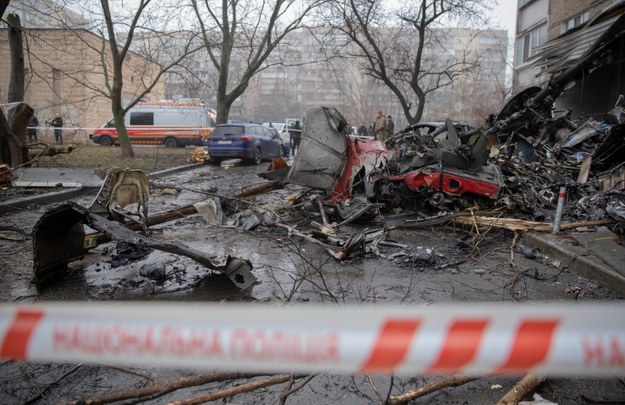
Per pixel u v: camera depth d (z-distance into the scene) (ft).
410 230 22.18
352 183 23.67
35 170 31.63
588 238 18.08
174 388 6.76
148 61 57.21
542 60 56.85
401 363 4.00
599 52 34.27
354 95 199.62
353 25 64.54
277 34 67.72
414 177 22.62
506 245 19.83
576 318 3.85
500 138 36.78
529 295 13.73
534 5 79.61
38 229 13.20
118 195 17.19
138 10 49.29
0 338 4.42
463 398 8.37
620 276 13.93
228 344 4.22
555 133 38.01
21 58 41.37
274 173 25.96
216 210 21.57
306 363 4.16
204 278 14.71
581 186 27.53
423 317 4.06
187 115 79.61
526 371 3.92
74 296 13.09
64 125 86.99
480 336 3.90
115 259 16.43
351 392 8.54
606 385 8.70
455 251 18.72
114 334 4.34
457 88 161.68
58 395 8.39
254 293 13.50
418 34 68.69
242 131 53.88
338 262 17.12
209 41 58.75
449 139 23.68
